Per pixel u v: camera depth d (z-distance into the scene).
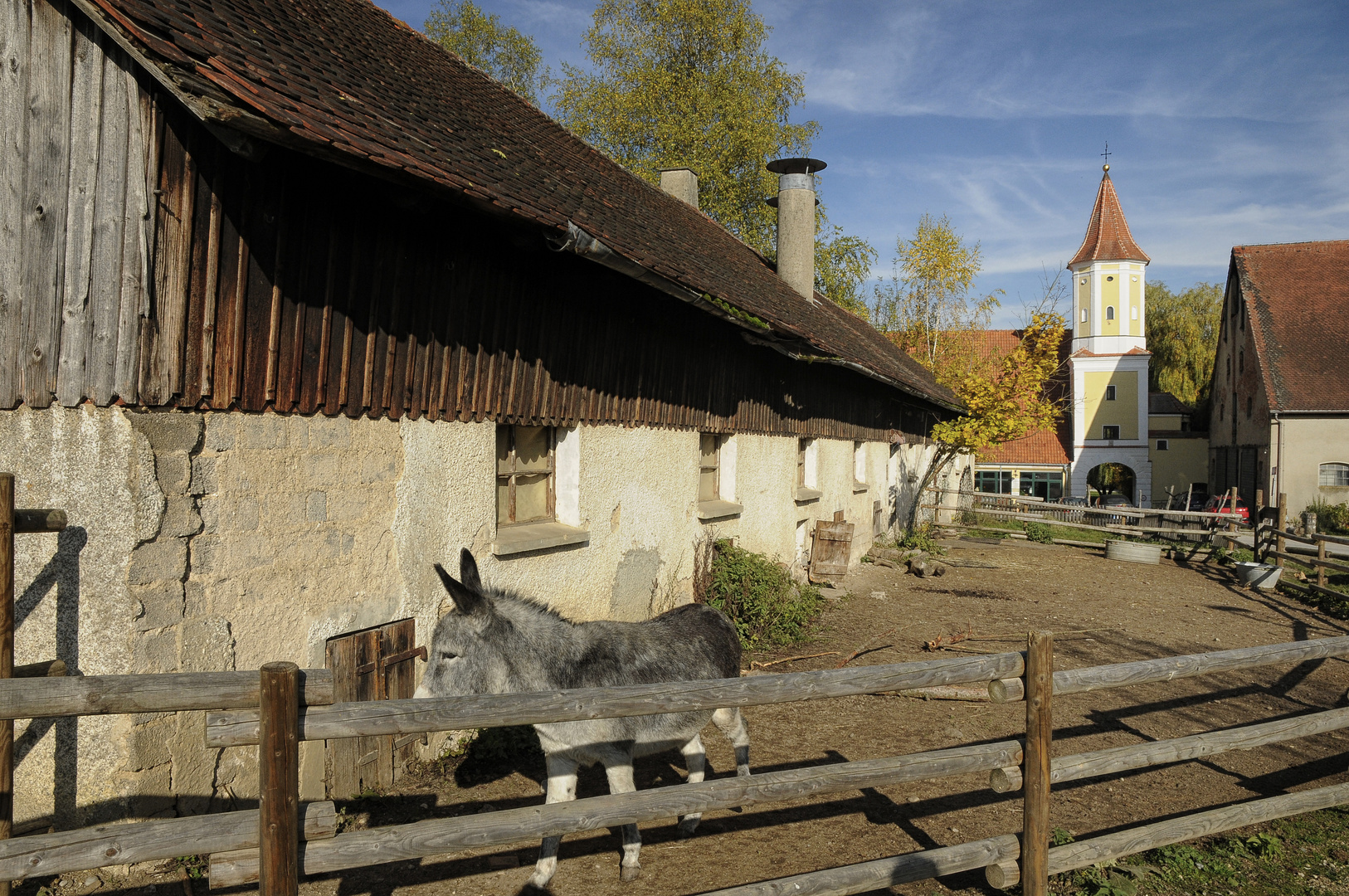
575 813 2.96
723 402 9.80
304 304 4.34
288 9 5.64
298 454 4.41
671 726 4.19
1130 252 43.78
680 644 4.43
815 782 3.37
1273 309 31.77
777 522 11.76
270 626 4.28
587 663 3.91
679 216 12.96
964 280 35.91
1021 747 3.73
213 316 3.89
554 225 5.03
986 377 20.34
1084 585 14.91
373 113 4.55
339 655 4.64
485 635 3.55
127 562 3.68
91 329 3.66
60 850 2.34
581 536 6.83
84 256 3.68
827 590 12.60
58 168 3.71
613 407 7.41
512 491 6.53
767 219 26.22
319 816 2.55
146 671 3.73
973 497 27.95
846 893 3.38
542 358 6.34
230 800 4.14
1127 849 3.99
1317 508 27.19
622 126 25.38
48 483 3.78
